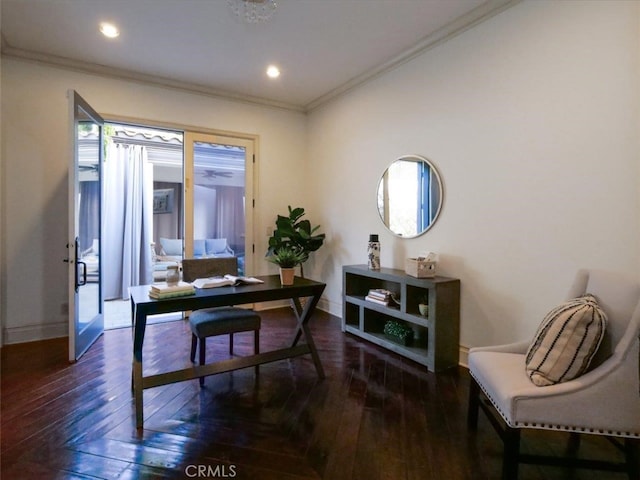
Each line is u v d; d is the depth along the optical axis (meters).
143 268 5.87
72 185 2.88
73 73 3.57
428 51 3.21
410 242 3.47
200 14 2.77
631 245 2.00
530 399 1.50
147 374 2.69
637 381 1.48
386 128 3.72
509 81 2.58
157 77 3.95
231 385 2.54
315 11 2.72
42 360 2.93
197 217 4.38
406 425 2.04
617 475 1.66
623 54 2.01
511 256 2.59
